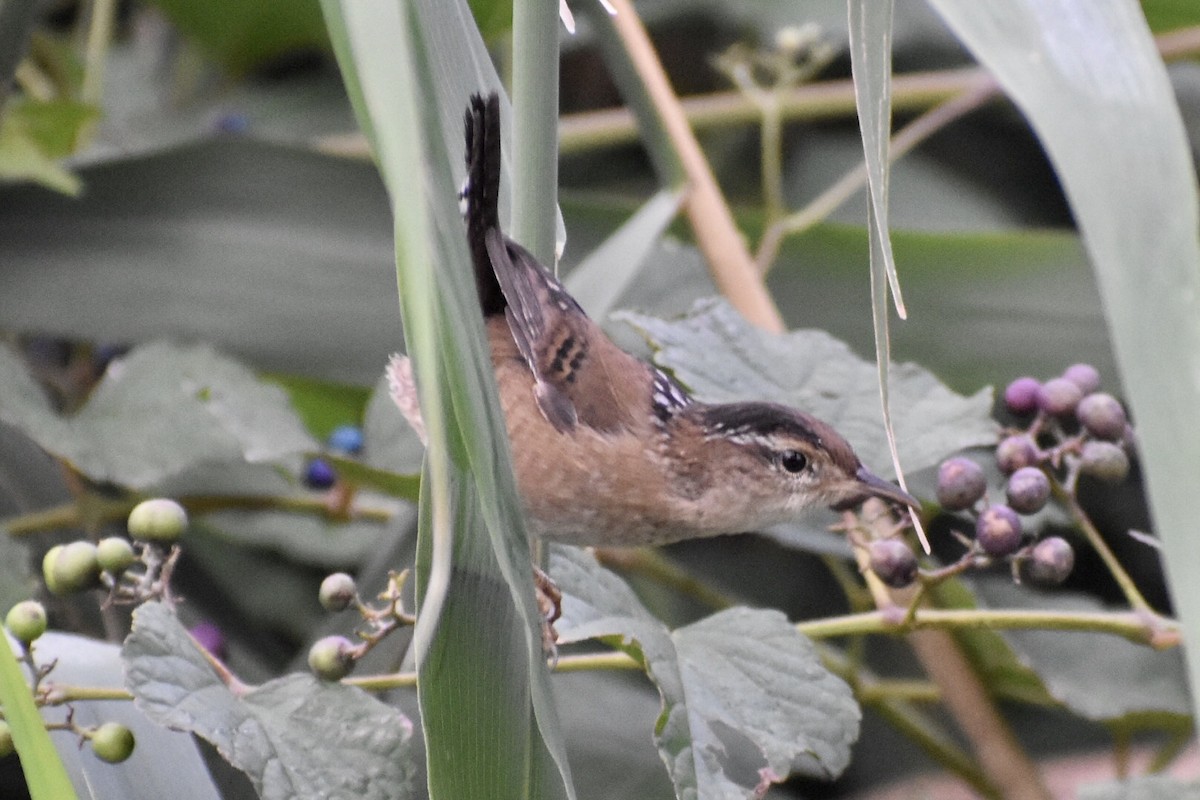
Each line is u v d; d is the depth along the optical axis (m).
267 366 4.11
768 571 4.18
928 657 4.07
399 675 3.96
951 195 4.21
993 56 3.62
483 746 3.90
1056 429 4.01
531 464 4.01
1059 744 4.18
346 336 4.11
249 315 4.11
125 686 3.94
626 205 4.15
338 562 4.12
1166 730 4.11
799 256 4.14
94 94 4.17
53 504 4.09
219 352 4.06
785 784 4.17
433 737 3.90
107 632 4.05
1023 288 4.13
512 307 3.96
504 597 3.90
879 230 3.88
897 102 4.19
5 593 4.02
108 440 4.05
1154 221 3.36
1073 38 3.58
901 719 4.08
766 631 3.97
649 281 4.13
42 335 4.12
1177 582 3.13
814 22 4.21
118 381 4.05
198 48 4.20
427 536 3.90
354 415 4.17
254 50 4.20
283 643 4.13
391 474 4.04
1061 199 4.22
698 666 3.96
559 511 4.02
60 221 4.11
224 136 4.12
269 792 3.93
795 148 4.23
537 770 3.91
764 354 4.04
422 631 3.74
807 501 4.02
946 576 3.98
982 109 4.22
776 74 4.18
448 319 3.87
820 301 4.14
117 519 4.07
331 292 4.12
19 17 4.02
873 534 4.02
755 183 4.23
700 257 4.13
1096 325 4.12
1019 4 3.65
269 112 4.23
